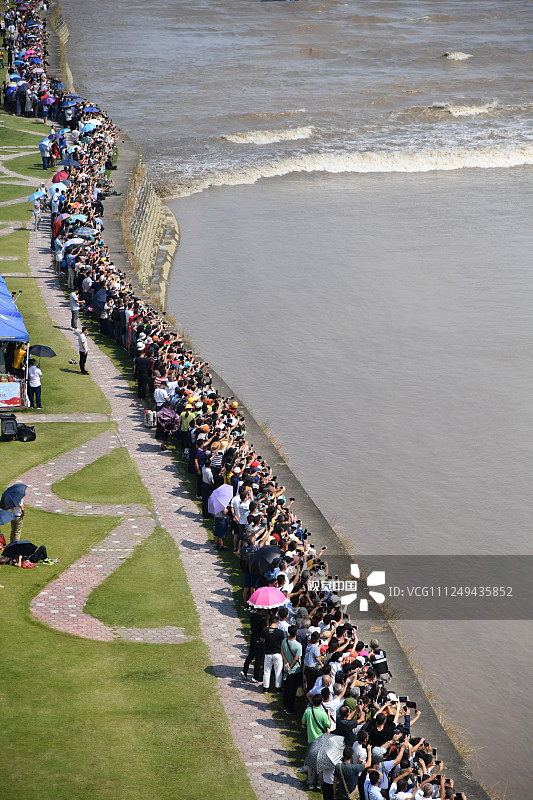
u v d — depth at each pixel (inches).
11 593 980.6
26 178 2536.9
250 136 3599.9
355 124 3878.0
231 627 958.4
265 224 2689.5
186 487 1248.2
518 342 1966.0
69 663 872.3
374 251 2472.9
